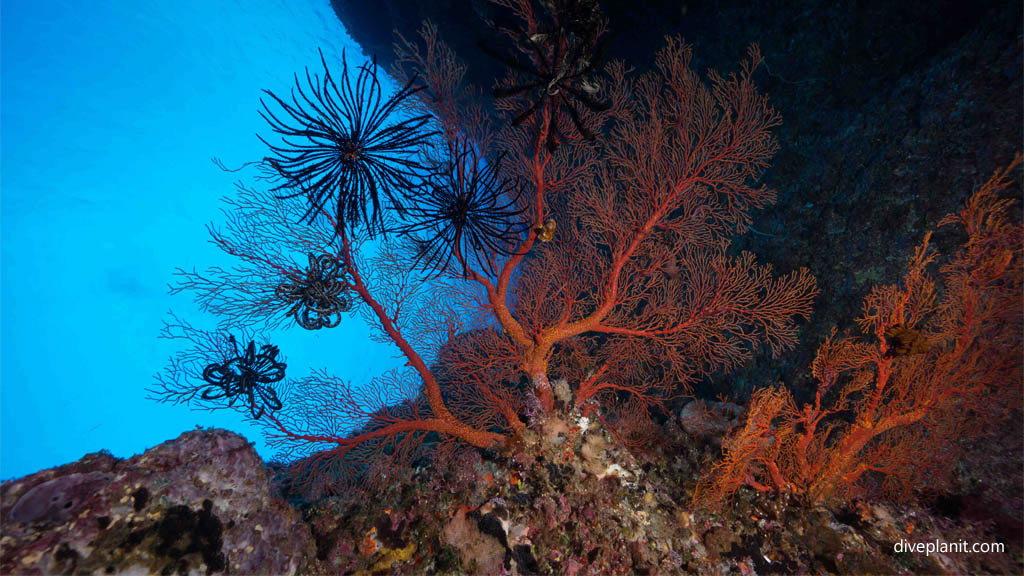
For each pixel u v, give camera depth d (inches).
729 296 27.6
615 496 24.4
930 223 26.7
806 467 24.6
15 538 14.1
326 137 16.0
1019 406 22.0
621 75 27.3
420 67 24.0
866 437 23.2
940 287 25.4
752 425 22.9
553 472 25.2
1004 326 22.1
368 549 22.3
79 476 16.0
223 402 24.7
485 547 21.6
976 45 26.3
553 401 27.5
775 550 22.5
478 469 25.6
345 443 25.3
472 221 18.7
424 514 23.5
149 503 16.3
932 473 23.8
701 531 23.7
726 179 27.2
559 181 25.9
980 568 20.7
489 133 26.9
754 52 27.0
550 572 21.4
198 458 18.3
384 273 25.6
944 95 27.2
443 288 28.1
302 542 20.8
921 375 23.5
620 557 21.8
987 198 23.2
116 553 15.0
